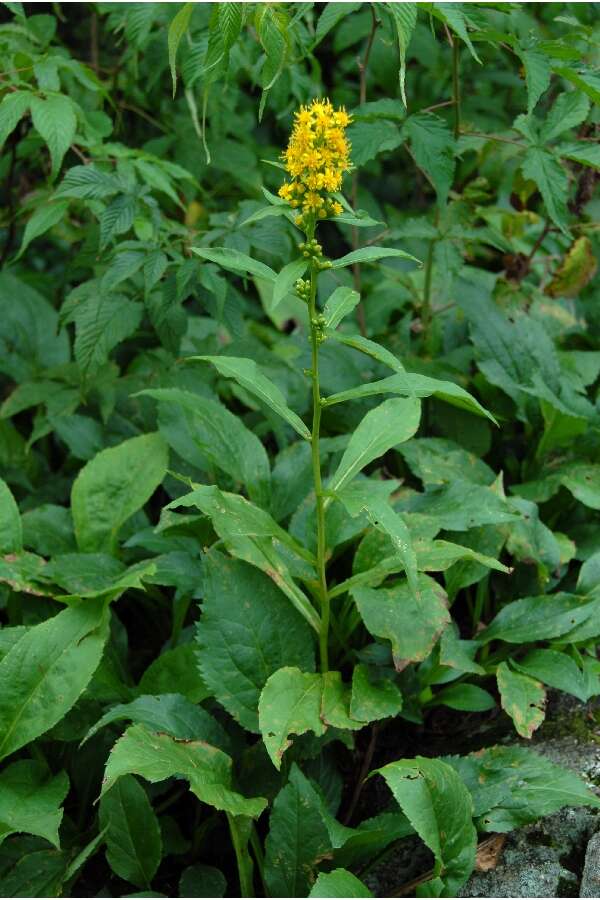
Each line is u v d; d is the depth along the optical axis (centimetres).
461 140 191
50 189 199
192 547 180
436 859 153
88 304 185
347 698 163
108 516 183
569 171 204
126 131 232
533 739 172
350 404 196
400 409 166
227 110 231
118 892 169
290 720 158
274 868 157
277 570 166
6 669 163
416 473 183
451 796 154
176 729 162
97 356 184
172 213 226
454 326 211
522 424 203
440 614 163
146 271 178
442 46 254
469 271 216
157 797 173
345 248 268
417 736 179
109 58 249
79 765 171
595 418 189
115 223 178
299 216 151
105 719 161
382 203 296
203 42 189
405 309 221
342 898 150
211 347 203
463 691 171
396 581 167
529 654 172
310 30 198
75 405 200
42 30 211
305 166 149
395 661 161
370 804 174
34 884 162
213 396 191
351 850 161
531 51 177
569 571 186
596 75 179
